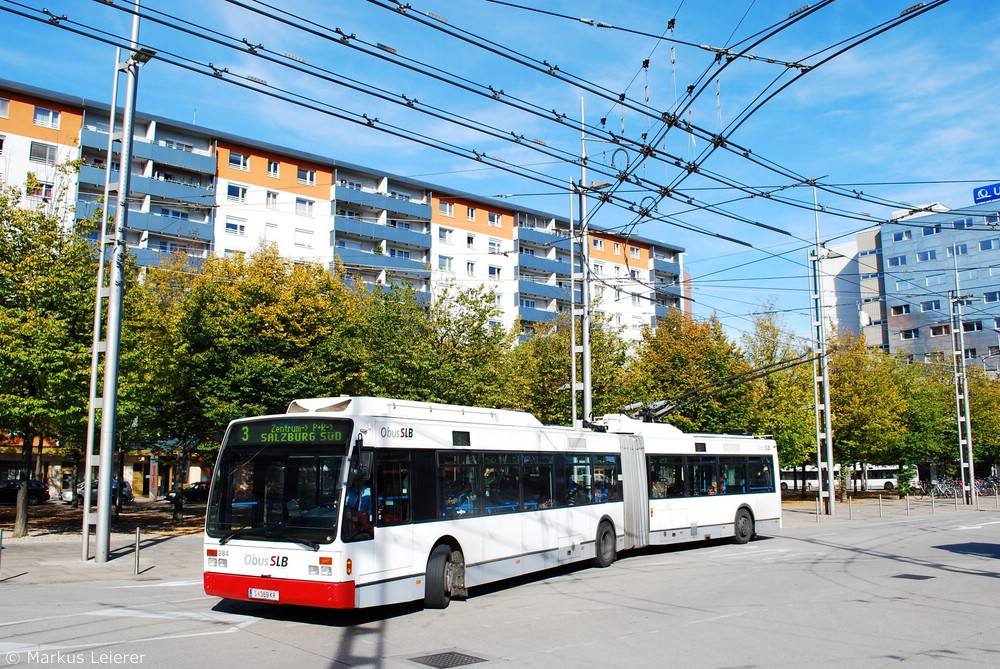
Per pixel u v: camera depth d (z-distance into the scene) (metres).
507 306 68.56
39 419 22.77
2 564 17.00
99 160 50.12
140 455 50.25
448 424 12.93
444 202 66.44
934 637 9.73
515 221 70.56
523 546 14.48
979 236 77.56
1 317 20.89
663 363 35.81
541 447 15.62
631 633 10.01
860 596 13.20
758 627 10.42
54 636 9.19
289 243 57.12
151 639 9.14
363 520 10.51
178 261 36.12
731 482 23.05
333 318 28.73
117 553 19.34
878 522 32.19
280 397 25.84
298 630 10.07
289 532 10.35
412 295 28.31
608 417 20.84
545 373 32.56
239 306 27.33
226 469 11.03
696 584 14.80
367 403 11.34
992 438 54.34
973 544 22.78
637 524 19.34
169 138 53.00
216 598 12.58
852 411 43.25
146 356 23.47
